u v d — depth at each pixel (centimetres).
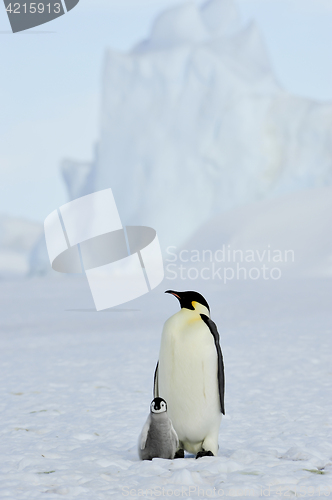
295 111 8319
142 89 8988
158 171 8681
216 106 8588
